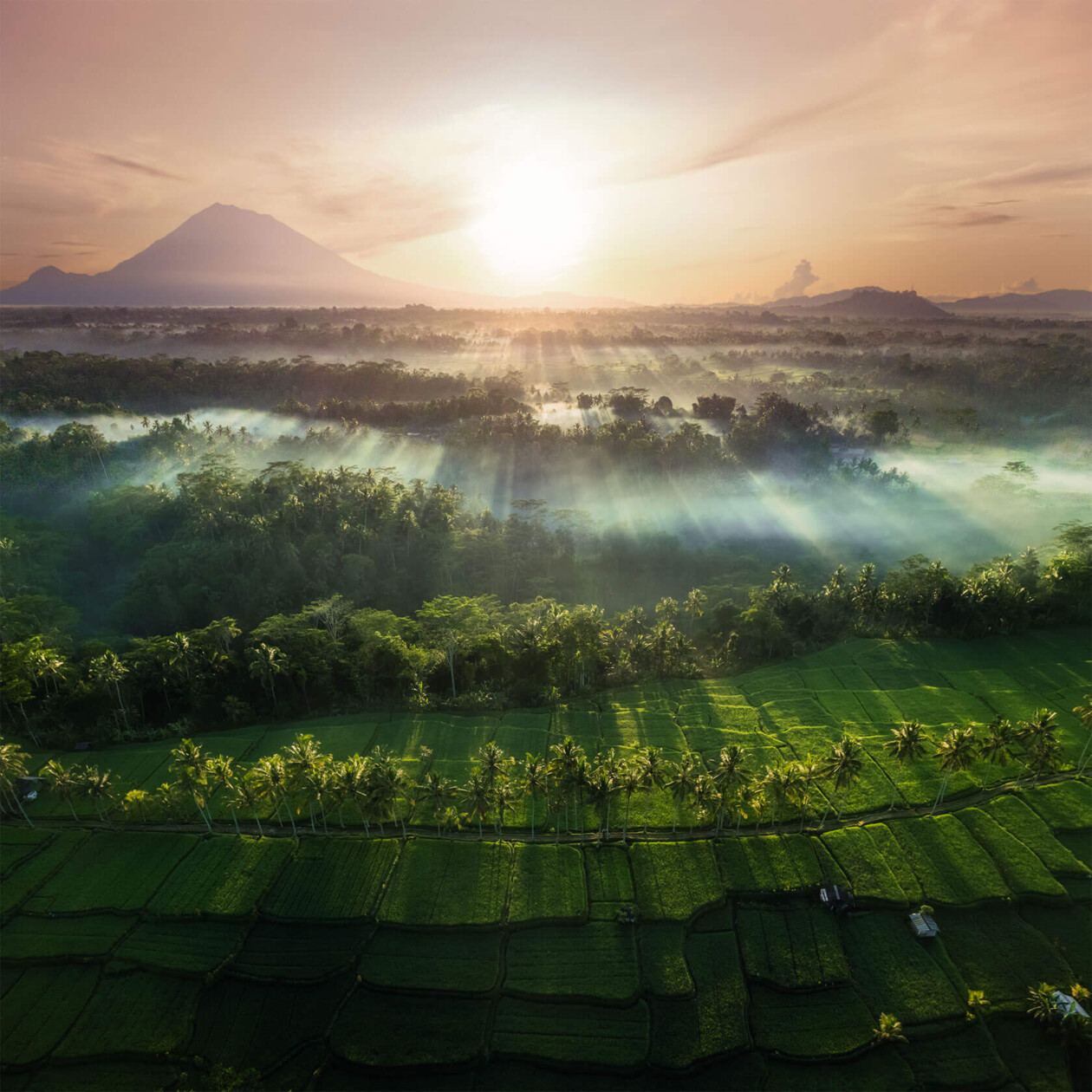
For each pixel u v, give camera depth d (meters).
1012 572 143.88
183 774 89.50
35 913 77.75
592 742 104.62
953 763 87.12
